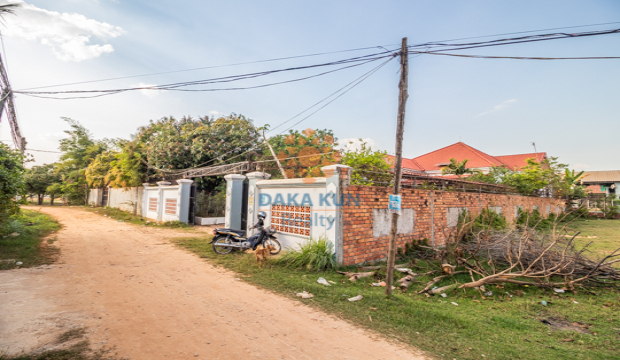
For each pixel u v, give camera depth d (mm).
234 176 13242
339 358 3443
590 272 6594
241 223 13461
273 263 7914
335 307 5070
